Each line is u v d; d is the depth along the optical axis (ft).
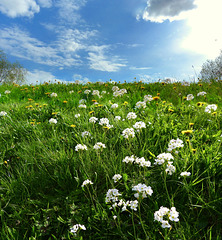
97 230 5.22
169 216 4.02
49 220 5.47
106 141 9.12
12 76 74.54
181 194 5.93
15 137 10.30
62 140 9.62
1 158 8.29
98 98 18.60
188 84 24.67
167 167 5.77
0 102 19.34
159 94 19.33
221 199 5.51
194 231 4.83
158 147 8.47
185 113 12.89
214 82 26.86
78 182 6.57
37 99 21.06
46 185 7.00
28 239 5.19
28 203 6.11
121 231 5.00
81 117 12.28
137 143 8.76
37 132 10.61
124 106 14.05
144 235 4.97
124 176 6.37
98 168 7.32
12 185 6.75
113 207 5.33
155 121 10.90
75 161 7.59
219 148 7.72
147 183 6.23
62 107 15.61
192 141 8.41
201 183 6.33
